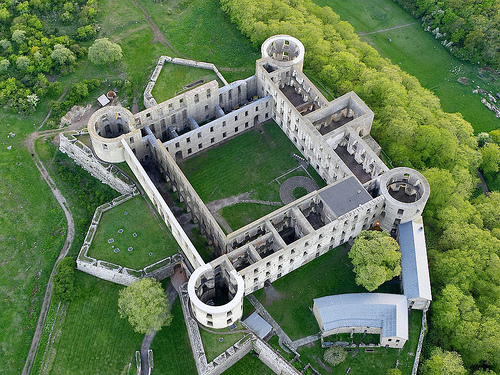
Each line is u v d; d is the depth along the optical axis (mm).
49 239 167125
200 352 139250
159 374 144625
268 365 145375
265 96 185500
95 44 197125
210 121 186750
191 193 153375
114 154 168500
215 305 149875
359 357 142750
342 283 155250
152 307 140625
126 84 192875
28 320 153375
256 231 151625
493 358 143250
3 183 177250
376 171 162500
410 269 148875
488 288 152625
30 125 188250
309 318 148625
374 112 185375
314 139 166625
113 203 165250
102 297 155750
